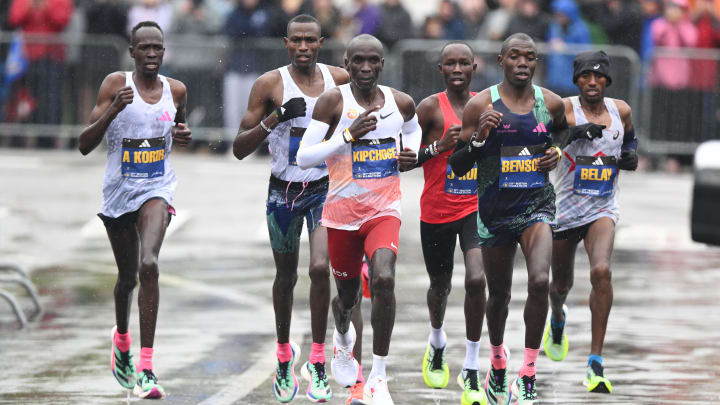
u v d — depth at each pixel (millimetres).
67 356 32375
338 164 26938
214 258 48000
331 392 28250
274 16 69812
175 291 41688
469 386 27781
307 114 28656
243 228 54188
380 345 26344
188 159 71750
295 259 28656
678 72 69062
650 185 66188
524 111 26750
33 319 37438
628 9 68812
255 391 28719
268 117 27797
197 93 71250
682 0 69062
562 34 68000
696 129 69500
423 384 29516
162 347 33406
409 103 27453
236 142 28531
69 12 71312
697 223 40844
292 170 28641
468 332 28156
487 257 27297
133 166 29578
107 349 33281
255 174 67750
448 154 29156
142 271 28359
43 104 72250
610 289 29719
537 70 68062
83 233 53156
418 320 36656
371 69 26594
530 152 26750
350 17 70000
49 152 73938
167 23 70812
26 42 71500
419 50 69750
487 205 27031
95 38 71312
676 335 34812
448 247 29578
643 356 32219
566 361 31891
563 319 31766
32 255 48594
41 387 29000
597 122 31219
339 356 27812
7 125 72500
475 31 69688
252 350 33094
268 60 70188
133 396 28234
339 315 27688
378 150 26859
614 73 68875
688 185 66625
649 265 46781
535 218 26812
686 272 45438
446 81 29984
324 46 69125
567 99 31562
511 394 28219
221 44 70500
